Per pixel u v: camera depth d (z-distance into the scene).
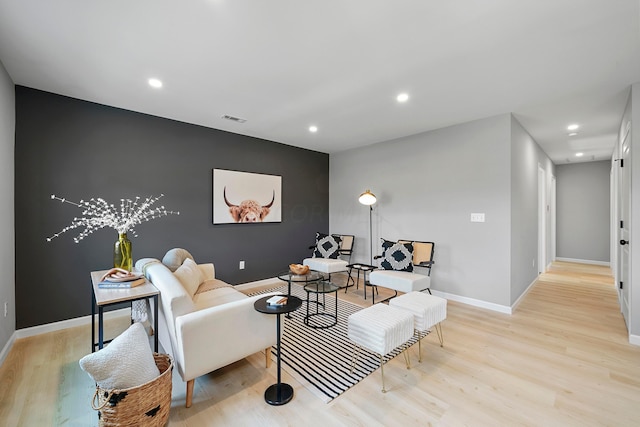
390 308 2.35
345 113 3.47
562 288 4.52
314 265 4.67
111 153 3.25
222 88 2.81
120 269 2.23
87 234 3.10
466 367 2.23
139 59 2.29
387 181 4.74
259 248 4.68
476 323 3.10
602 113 3.40
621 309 3.44
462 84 2.71
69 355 2.40
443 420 1.67
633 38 1.99
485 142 3.61
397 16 1.79
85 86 2.75
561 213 7.11
